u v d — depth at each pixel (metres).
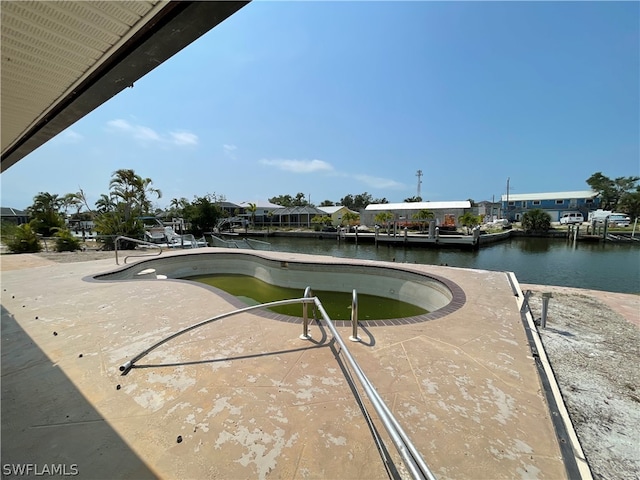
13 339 3.30
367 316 5.85
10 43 1.53
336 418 1.97
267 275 8.83
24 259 9.65
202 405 2.11
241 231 36.06
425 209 32.34
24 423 1.94
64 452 1.70
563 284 11.87
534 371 2.60
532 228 28.42
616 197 39.31
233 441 1.77
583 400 2.39
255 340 3.21
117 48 1.60
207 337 3.29
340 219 43.91
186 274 9.35
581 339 3.50
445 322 3.79
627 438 1.98
